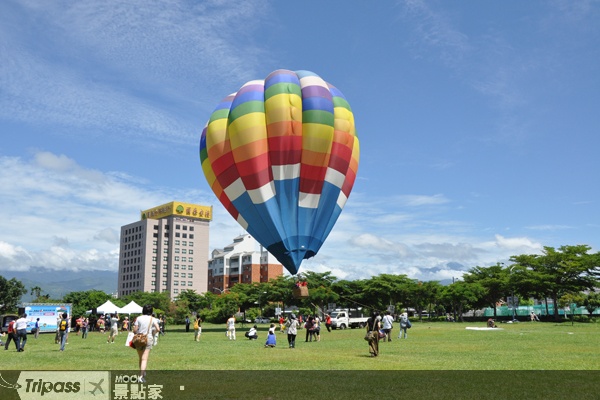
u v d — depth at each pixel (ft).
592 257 232.12
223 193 114.52
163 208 604.90
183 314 326.85
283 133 105.60
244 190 107.55
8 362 62.49
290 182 106.63
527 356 66.80
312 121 106.63
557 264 238.68
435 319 285.23
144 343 42.09
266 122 107.45
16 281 313.12
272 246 107.14
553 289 235.40
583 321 228.84
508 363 58.18
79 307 303.27
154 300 338.34
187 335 146.92
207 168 118.73
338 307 299.79
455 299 261.03
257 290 337.11
